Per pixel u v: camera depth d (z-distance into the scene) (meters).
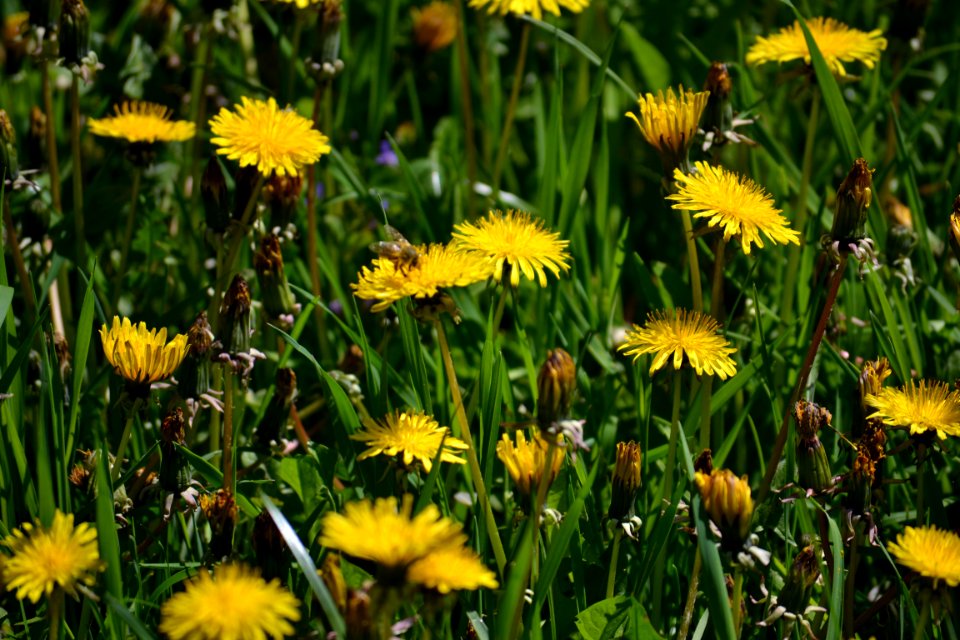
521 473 2.72
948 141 5.36
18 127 5.40
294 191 3.84
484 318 4.48
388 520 2.18
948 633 3.04
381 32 5.58
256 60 5.93
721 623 2.46
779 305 4.38
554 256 2.91
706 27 6.55
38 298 4.11
